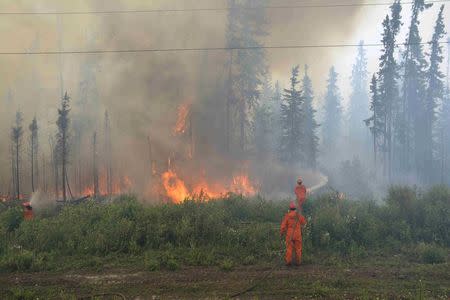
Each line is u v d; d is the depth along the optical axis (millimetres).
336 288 9039
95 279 9773
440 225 13211
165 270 10344
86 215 14570
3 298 8758
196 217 13172
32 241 12406
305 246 11938
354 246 12008
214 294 8781
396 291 8852
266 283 9352
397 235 13164
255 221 14828
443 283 9336
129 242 12016
